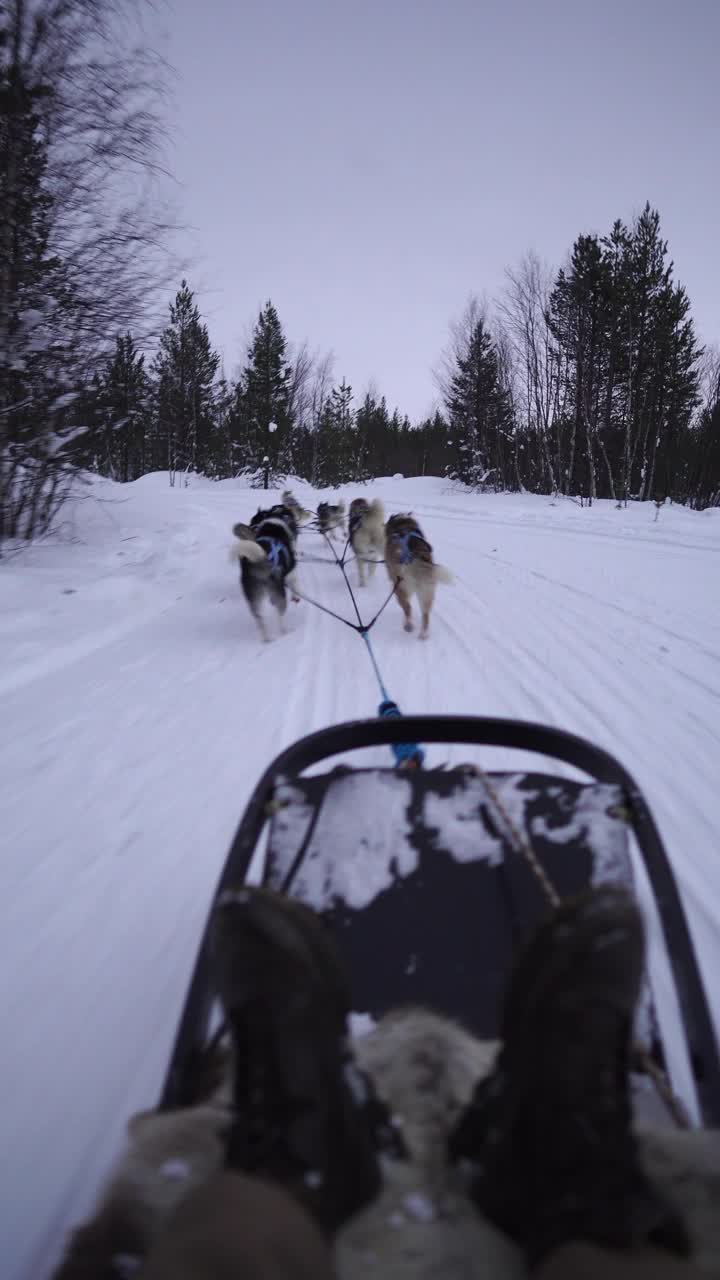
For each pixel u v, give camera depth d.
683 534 14.55
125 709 5.09
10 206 8.43
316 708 5.00
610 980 1.15
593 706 4.87
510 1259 0.95
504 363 37.06
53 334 9.40
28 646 6.32
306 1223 0.89
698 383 36.69
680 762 4.04
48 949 2.64
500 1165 1.03
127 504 15.91
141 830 3.46
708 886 2.91
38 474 9.98
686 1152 1.12
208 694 5.37
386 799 2.10
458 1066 1.35
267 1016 1.17
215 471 47.47
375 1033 1.46
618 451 36.16
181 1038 1.46
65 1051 2.16
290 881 1.96
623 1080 1.16
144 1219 1.03
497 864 1.97
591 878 1.93
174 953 2.61
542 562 11.06
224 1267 0.78
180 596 8.80
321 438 53.62
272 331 43.38
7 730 4.74
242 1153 1.04
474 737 2.30
